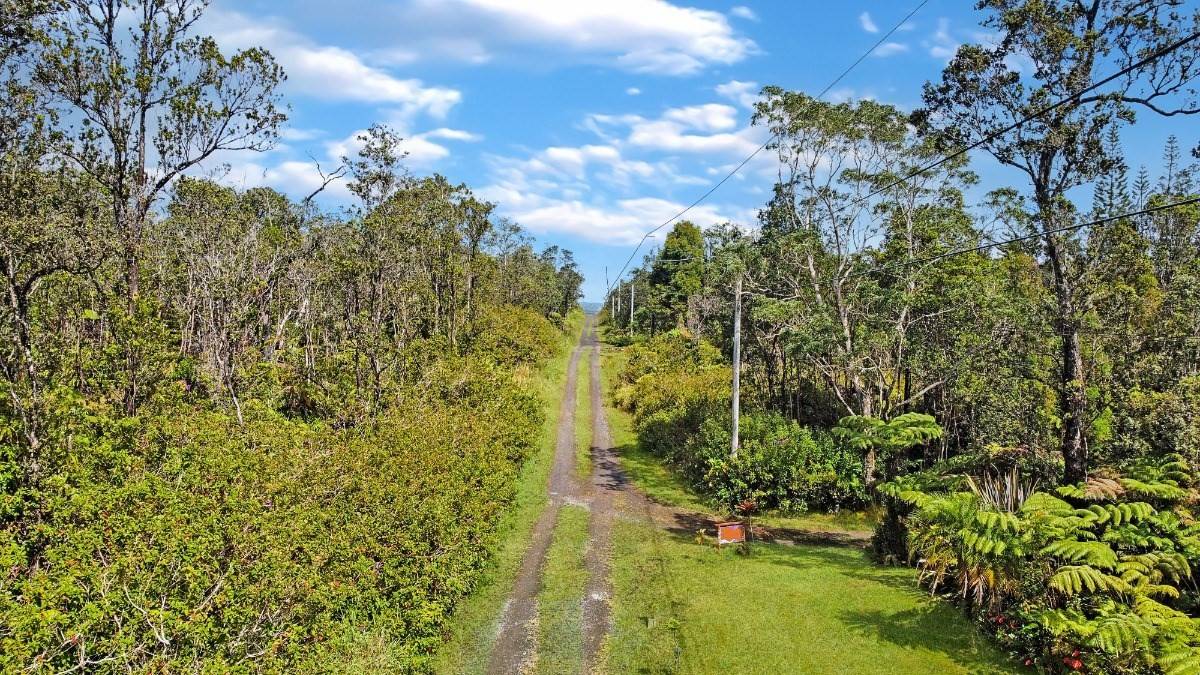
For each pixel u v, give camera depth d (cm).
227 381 1691
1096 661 862
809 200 2169
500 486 1623
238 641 782
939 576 1184
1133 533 1048
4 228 1123
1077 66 1261
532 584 1355
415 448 1420
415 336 2417
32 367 1116
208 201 1948
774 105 2127
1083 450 1382
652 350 4516
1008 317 1705
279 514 1010
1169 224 1698
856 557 1507
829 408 2658
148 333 1423
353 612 998
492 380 2562
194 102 1416
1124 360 1443
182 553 865
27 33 1189
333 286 2330
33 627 702
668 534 1705
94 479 1027
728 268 2023
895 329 1898
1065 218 1384
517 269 6169
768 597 1248
